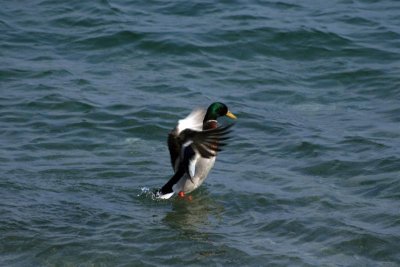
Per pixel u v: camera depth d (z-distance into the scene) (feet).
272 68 64.44
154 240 37.24
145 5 76.59
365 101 58.18
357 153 48.39
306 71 64.03
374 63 64.90
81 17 73.05
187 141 37.63
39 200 41.47
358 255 35.81
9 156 48.11
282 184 44.16
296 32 69.77
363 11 75.87
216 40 68.69
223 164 47.32
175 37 68.69
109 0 77.05
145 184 44.16
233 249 36.27
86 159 48.08
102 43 68.33
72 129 52.85
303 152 48.96
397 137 50.72
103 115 54.95
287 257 35.55
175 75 62.75
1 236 37.22
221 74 63.10
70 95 58.18
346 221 38.96
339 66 64.44
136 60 65.82
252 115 55.31
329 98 58.90
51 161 47.62
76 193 42.70
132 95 58.59
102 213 40.14
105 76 62.64
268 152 49.21
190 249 36.32
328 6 77.10
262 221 39.40
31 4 76.38
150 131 52.70
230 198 42.14
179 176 41.16
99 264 35.12
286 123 53.93
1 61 64.64
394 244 36.55
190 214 40.27
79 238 37.27
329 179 45.03
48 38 69.56
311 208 40.86
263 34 69.51
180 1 77.10
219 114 45.09
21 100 57.31
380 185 43.57
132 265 34.99
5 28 71.15
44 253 35.96
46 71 62.85
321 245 36.76
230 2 77.10
